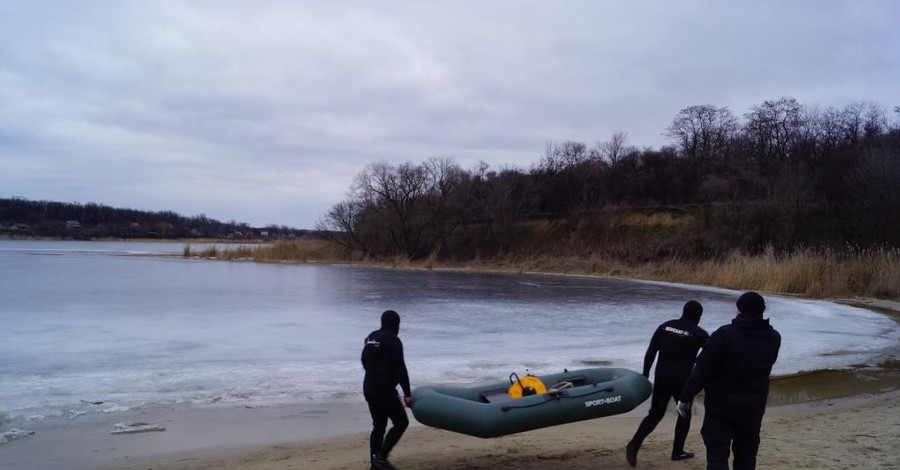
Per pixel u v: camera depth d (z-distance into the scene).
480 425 5.85
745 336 4.72
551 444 7.44
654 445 7.31
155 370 11.95
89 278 34.94
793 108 58.53
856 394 10.50
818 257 29.55
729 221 43.97
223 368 12.16
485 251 53.19
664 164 57.66
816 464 6.08
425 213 55.91
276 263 53.50
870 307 23.31
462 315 20.61
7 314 19.66
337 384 10.95
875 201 39.59
